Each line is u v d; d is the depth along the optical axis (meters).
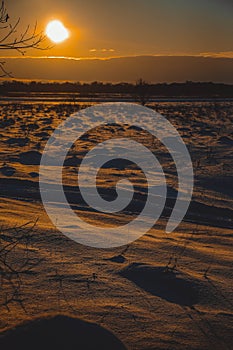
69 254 5.99
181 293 5.09
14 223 7.18
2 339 3.42
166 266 5.74
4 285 4.80
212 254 6.68
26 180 12.00
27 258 5.62
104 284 5.05
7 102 55.97
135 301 4.70
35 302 4.45
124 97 73.44
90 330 3.60
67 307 4.39
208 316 4.53
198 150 18.88
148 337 3.97
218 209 10.34
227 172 14.40
